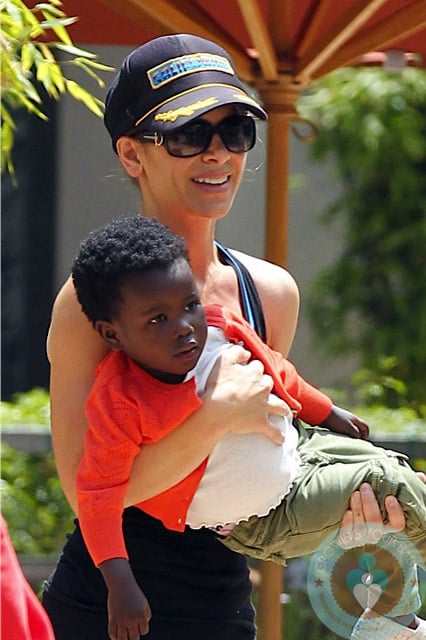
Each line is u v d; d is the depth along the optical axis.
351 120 29.78
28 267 28.89
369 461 9.38
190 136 9.05
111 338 8.79
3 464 19.30
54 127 28.56
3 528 7.38
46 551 19.19
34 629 7.44
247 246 28.11
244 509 9.03
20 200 28.75
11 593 7.18
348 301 30.16
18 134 28.55
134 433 8.71
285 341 10.26
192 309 8.66
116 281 8.54
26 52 11.98
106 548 8.57
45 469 19.53
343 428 10.30
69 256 28.81
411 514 9.27
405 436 19.56
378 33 12.69
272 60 12.80
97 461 8.67
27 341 29.05
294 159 30.75
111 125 9.56
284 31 13.14
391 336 29.73
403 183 30.00
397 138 29.77
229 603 9.53
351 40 13.18
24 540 19.03
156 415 8.72
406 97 29.97
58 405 9.27
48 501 19.33
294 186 30.56
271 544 9.31
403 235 30.03
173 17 12.02
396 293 30.14
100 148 28.56
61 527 19.28
